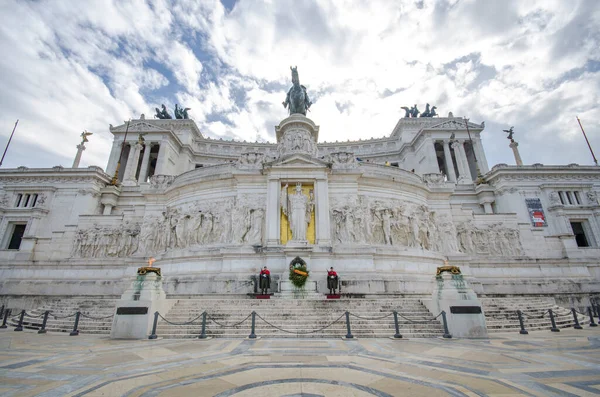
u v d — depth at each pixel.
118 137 61.56
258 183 24.88
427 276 23.80
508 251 29.84
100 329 14.75
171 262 24.02
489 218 31.05
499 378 7.02
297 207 23.14
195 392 6.15
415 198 27.48
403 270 23.09
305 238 22.58
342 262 21.97
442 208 29.20
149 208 28.41
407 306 16.11
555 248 30.16
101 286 26.17
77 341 12.27
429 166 61.09
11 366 8.25
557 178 44.88
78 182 42.31
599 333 13.97
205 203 25.48
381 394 5.98
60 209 40.88
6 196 41.56
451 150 68.19
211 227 24.38
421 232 26.17
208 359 8.98
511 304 18.80
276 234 22.70
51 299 25.58
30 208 40.19
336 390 6.20
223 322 14.31
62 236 29.95
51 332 14.81
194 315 15.11
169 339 12.73
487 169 62.97
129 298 13.43
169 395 5.98
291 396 5.87
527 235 30.52
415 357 9.12
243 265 21.84
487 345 11.07
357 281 20.97
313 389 6.26
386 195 25.97
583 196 44.09
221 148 73.00
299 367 8.00
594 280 27.98
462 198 46.72
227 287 20.77
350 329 13.54
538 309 18.03
